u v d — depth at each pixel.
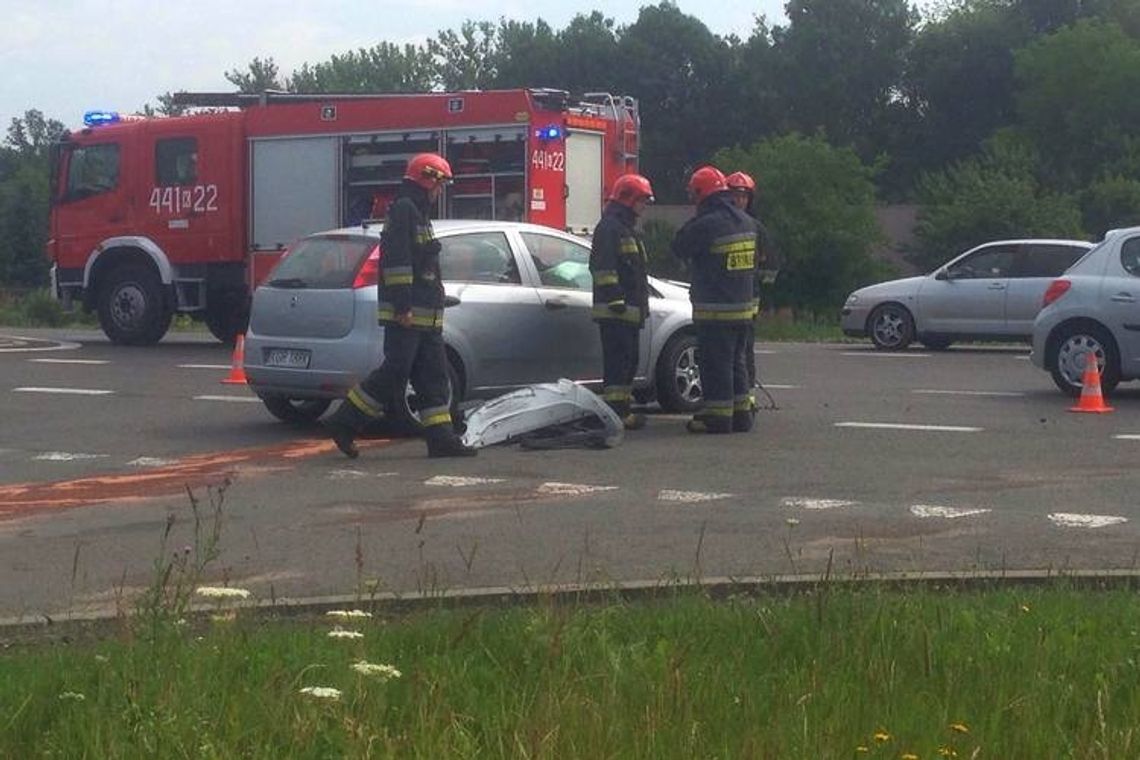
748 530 9.55
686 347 15.23
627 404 13.88
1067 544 9.05
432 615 6.95
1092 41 69.81
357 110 23.20
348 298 13.67
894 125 82.06
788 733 5.09
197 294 24.72
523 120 22.14
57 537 9.62
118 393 17.55
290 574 8.48
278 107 23.83
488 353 13.92
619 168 23.28
